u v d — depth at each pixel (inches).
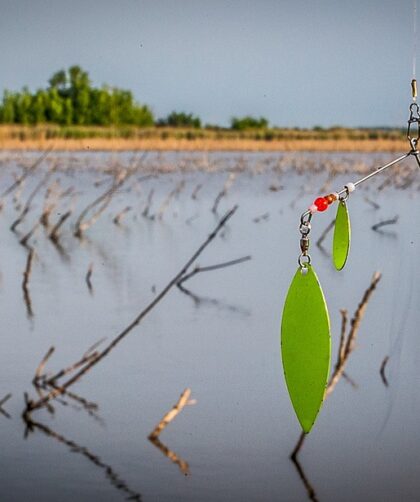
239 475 267.0
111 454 277.9
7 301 456.4
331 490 259.3
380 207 894.4
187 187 1142.3
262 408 314.8
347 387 334.0
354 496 256.8
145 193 1056.2
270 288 492.4
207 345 381.1
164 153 2006.6
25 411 309.1
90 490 253.4
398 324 412.2
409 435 292.2
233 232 711.1
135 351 373.4
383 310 439.2
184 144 2010.3
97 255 599.5
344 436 293.6
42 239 674.2
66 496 250.2
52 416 305.6
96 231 721.6
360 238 670.5
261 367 355.3
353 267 549.3
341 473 269.9
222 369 351.6
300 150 2212.1
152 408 313.7
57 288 489.4
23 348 378.0
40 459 274.1
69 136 2031.3
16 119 2947.8
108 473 265.9
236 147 2156.7
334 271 538.9
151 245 642.2
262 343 386.0
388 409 313.4
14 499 250.2
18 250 622.8
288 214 839.7
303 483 261.7
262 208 890.1
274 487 260.5
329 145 2176.4
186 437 290.2
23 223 763.4
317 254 600.7
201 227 743.7
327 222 775.1
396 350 373.1
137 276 522.9
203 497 250.8
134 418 305.1
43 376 337.7
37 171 1389.0
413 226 741.9
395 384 335.3
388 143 2124.8
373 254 594.6
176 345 380.8
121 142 1939.0
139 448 283.0
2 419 300.2
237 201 963.3
